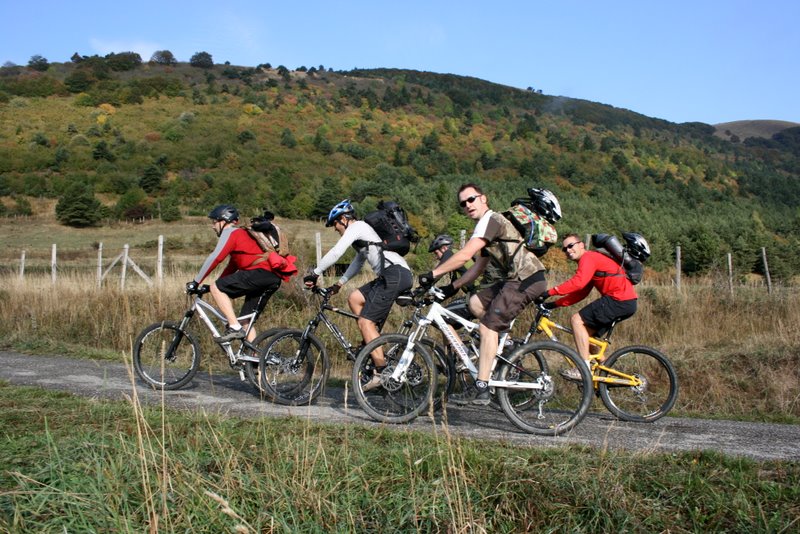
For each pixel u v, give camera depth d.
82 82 141.12
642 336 10.52
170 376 6.77
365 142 129.00
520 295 4.86
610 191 115.06
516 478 3.49
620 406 6.11
